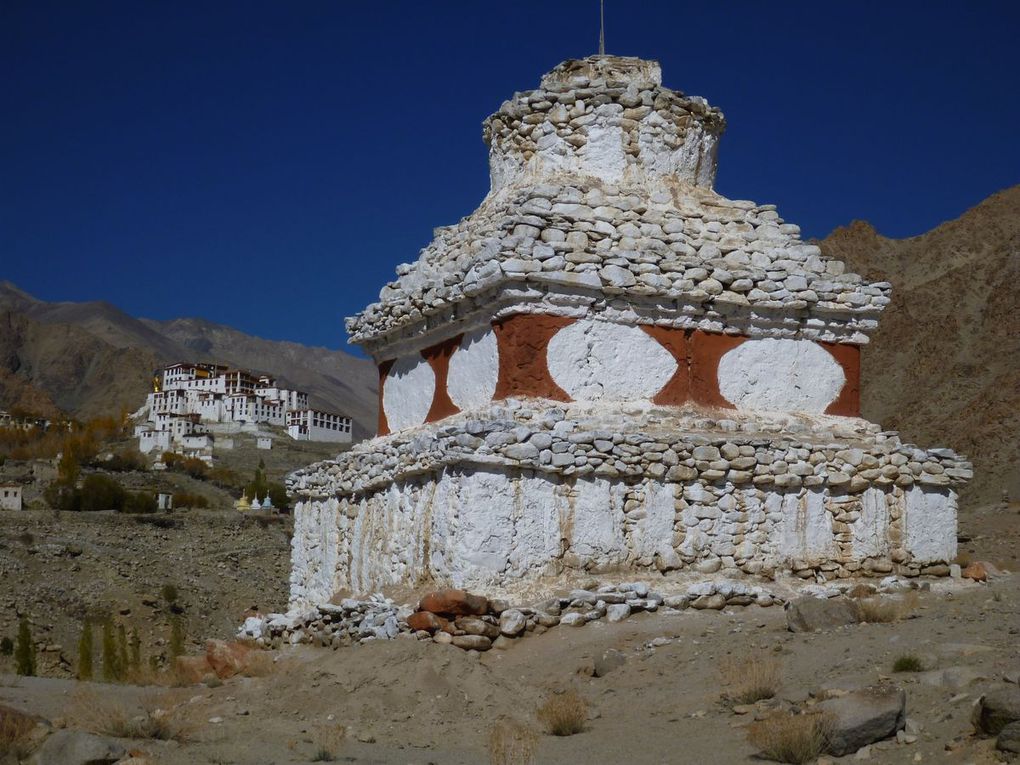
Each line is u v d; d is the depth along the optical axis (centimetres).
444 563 1909
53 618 8150
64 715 1488
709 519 2009
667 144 2302
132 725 1435
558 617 1814
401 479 2111
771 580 2020
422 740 1404
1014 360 7800
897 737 1148
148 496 12162
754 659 1500
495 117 2389
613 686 1538
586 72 2425
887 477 2106
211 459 16488
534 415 2002
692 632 1717
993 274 8950
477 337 2148
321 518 2461
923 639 1463
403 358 2408
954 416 7481
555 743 1347
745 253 2206
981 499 6153
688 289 2119
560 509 1933
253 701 1641
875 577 2091
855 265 9962
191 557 10175
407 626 1805
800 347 2241
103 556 9494
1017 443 6588
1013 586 2023
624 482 1978
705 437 2020
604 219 2128
